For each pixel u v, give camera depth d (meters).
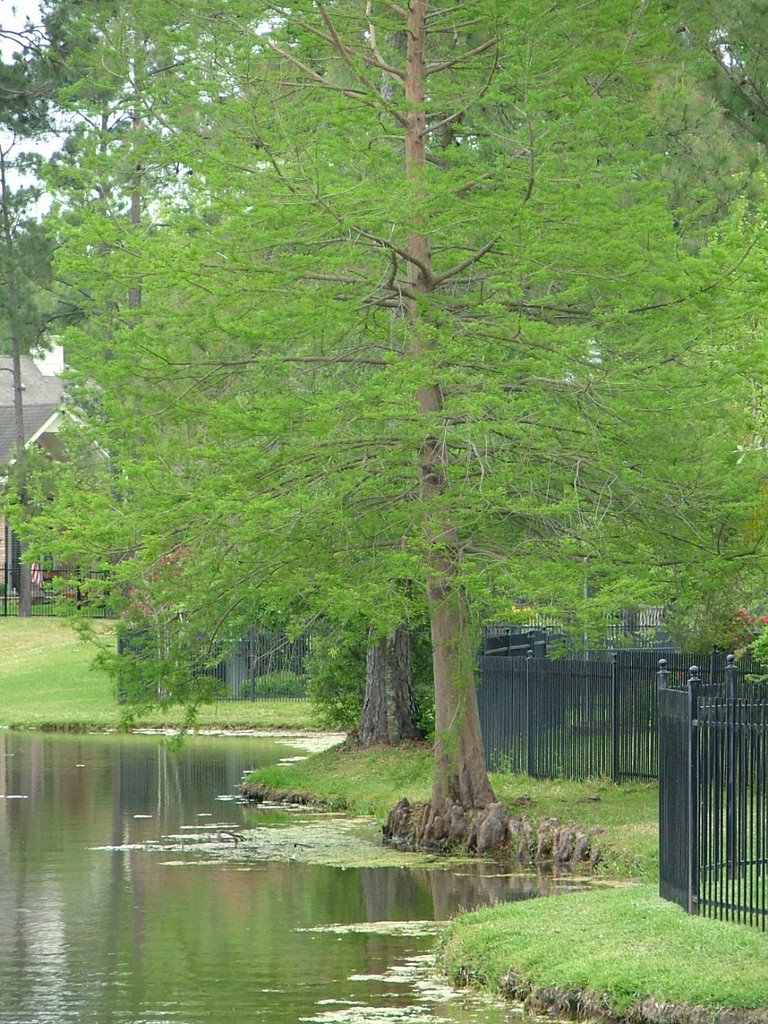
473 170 21.44
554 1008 14.20
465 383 21.41
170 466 22.17
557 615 22.39
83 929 18.62
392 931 18.22
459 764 25.12
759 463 23.19
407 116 23.39
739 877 15.59
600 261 21.19
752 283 21.31
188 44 22.22
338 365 23.81
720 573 23.81
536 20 20.42
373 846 25.03
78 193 22.33
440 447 22.22
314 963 16.61
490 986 15.25
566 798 26.03
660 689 17.36
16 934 18.33
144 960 16.88
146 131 22.58
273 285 21.45
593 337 21.84
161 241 22.36
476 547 23.03
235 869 22.88
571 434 22.08
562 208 20.78
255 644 49.97
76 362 22.69
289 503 20.89
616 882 20.81
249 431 20.91
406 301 22.64
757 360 21.59
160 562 23.20
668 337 21.53
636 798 25.73
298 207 20.23
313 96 23.45
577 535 22.27
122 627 24.03
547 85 21.39
